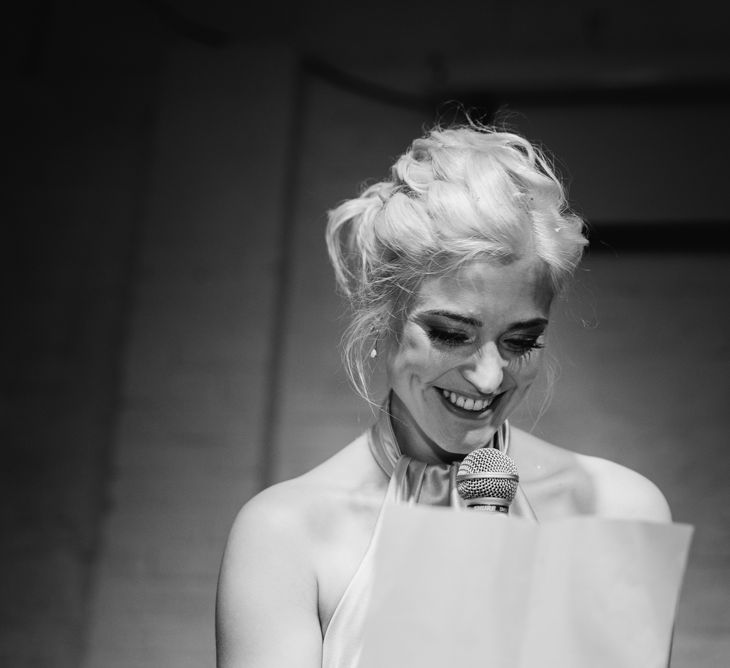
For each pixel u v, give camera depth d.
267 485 4.20
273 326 4.30
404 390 1.51
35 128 4.59
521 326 1.44
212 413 4.23
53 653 4.08
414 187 1.52
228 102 4.55
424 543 1.18
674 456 4.11
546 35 4.55
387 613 1.18
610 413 4.16
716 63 4.33
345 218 1.67
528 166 1.54
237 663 1.47
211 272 4.38
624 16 4.51
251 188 4.45
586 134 4.43
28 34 4.66
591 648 1.18
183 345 4.31
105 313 4.39
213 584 4.07
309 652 1.46
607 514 1.63
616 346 4.23
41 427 4.30
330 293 4.41
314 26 4.68
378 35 4.65
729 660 3.87
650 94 4.44
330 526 1.56
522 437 1.71
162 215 4.45
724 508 4.04
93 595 4.11
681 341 4.23
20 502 4.23
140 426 4.24
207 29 4.64
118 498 4.19
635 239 4.33
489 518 1.18
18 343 4.39
